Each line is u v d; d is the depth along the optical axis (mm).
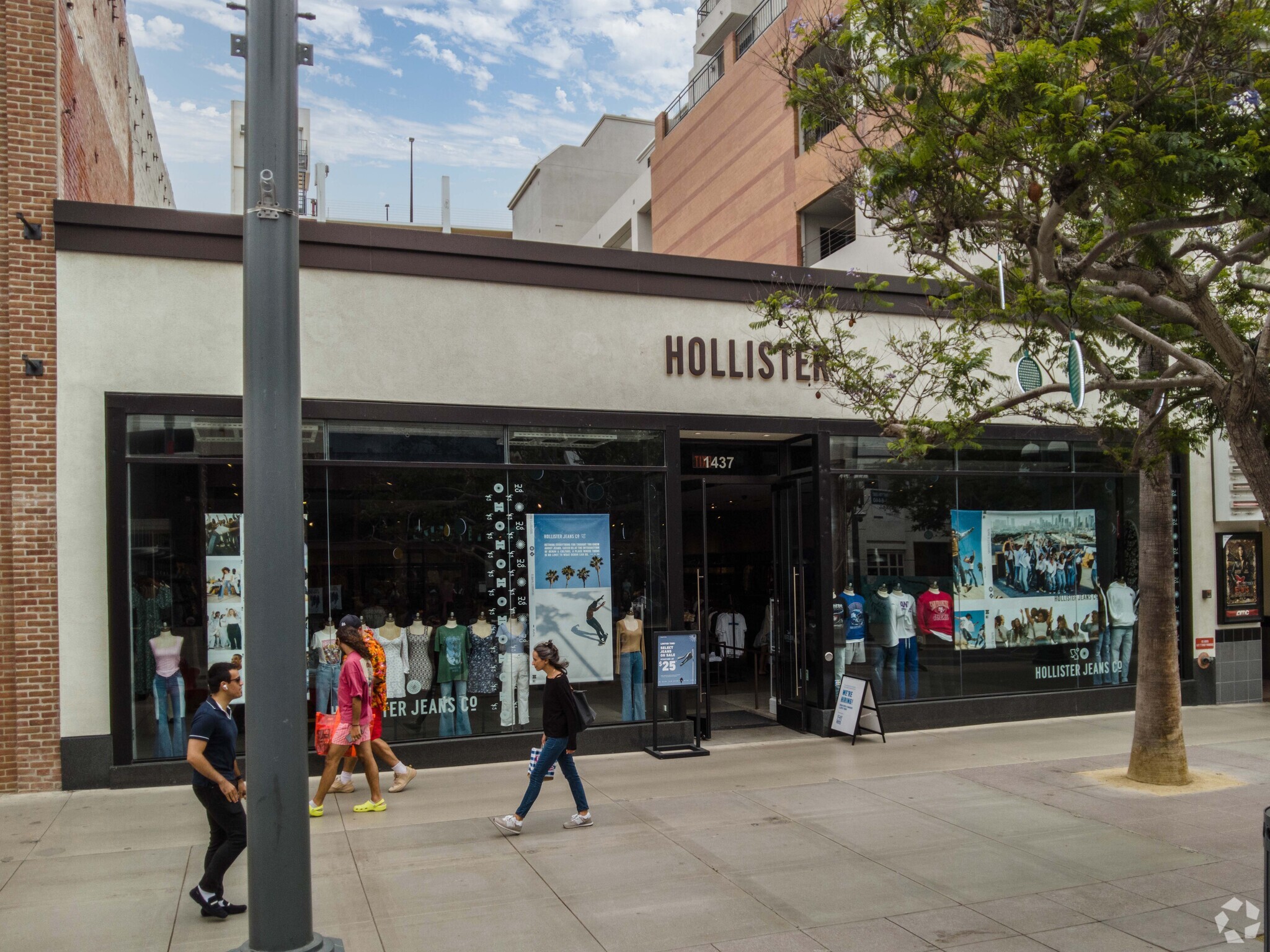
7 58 9664
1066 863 7301
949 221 8305
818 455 12375
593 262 11547
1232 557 14750
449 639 10773
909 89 7855
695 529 18438
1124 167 6457
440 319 10891
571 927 6082
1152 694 9812
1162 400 9617
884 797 9227
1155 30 7426
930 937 5945
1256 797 9211
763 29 24812
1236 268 10844
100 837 8031
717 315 12219
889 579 12695
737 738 12203
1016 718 13172
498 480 11070
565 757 8242
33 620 9422
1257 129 6898
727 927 6082
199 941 5918
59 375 9602
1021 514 13453
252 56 5051
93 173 13875
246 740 4801
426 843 7789
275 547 4840
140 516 9781
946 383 10500
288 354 4965
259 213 4961
